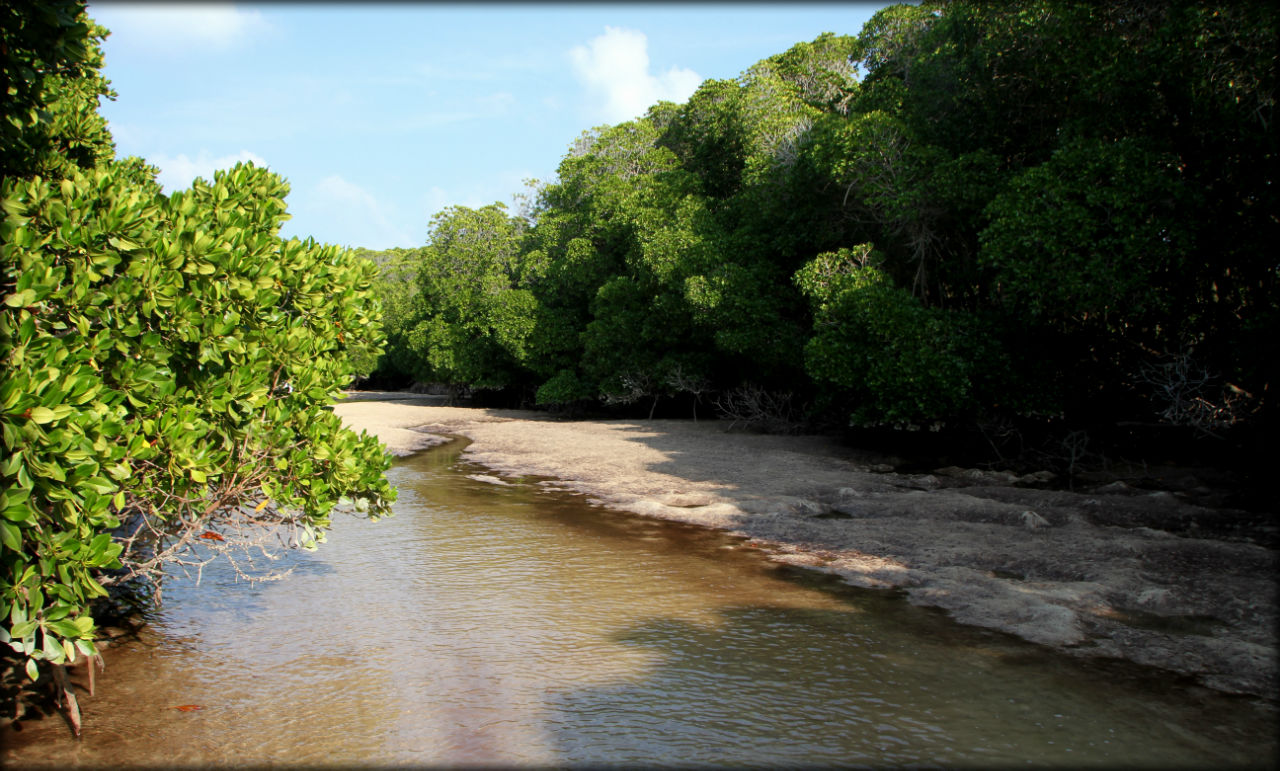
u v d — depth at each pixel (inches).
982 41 645.3
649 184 1181.7
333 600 344.8
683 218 1004.6
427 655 283.1
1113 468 636.1
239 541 316.2
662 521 502.6
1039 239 534.9
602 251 1268.5
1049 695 246.2
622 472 689.0
